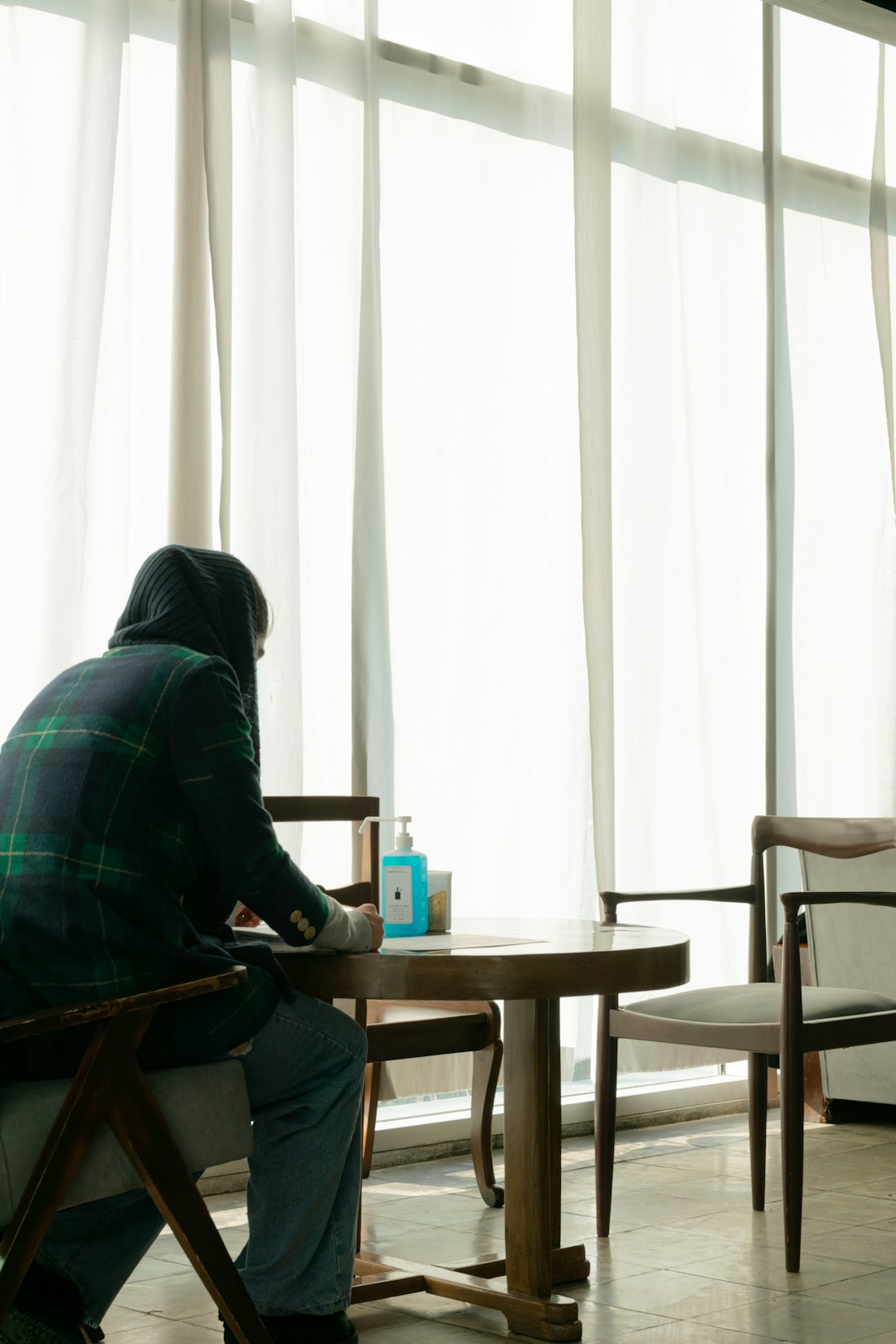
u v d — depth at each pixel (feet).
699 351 14.38
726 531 14.39
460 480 12.60
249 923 7.72
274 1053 6.48
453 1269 8.13
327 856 11.43
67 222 10.31
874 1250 9.13
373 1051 8.65
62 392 10.19
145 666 6.31
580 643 13.02
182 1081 6.00
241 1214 10.14
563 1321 7.43
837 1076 12.92
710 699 14.15
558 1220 8.57
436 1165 11.87
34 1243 5.50
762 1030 8.96
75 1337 6.16
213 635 6.67
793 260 15.28
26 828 6.00
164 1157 5.77
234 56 11.37
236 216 11.24
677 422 14.03
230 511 10.93
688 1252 9.14
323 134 11.79
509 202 13.01
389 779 11.76
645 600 13.69
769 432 14.75
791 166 15.30
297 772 10.98
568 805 12.85
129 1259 6.53
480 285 12.80
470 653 12.57
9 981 5.77
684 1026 9.36
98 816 5.99
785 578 14.89
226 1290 5.87
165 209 11.05
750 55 14.89
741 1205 10.39
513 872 12.62
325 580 11.64
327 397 11.74
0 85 10.21
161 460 10.91
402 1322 7.82
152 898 6.04
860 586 15.62
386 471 12.23
